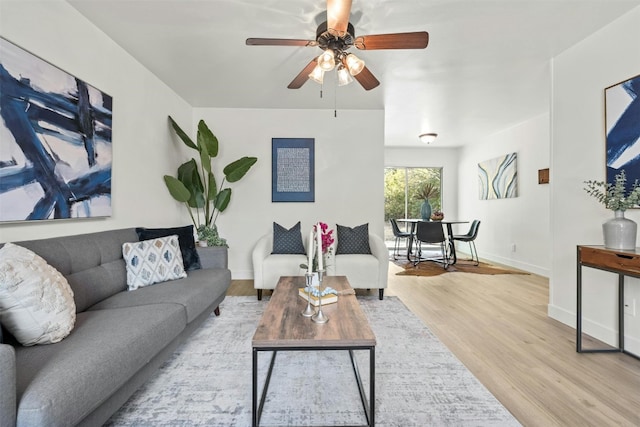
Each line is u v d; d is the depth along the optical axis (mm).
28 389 918
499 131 5449
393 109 4188
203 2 1987
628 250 1869
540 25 2211
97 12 2076
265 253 3412
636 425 1373
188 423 1379
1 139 1526
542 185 4508
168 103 3396
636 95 1999
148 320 1509
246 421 1397
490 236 5750
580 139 2434
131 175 2701
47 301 1245
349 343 1290
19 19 1640
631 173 2031
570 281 2551
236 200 4203
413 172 7109
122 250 2193
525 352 2082
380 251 3328
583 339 2281
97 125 2211
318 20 2180
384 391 1621
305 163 4215
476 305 3102
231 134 4184
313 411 1472
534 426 1369
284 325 1457
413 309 2982
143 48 2561
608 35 2197
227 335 2342
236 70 2975
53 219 1825
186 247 2650
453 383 1697
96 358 1123
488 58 2705
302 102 3926
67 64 1971
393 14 2084
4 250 1287
